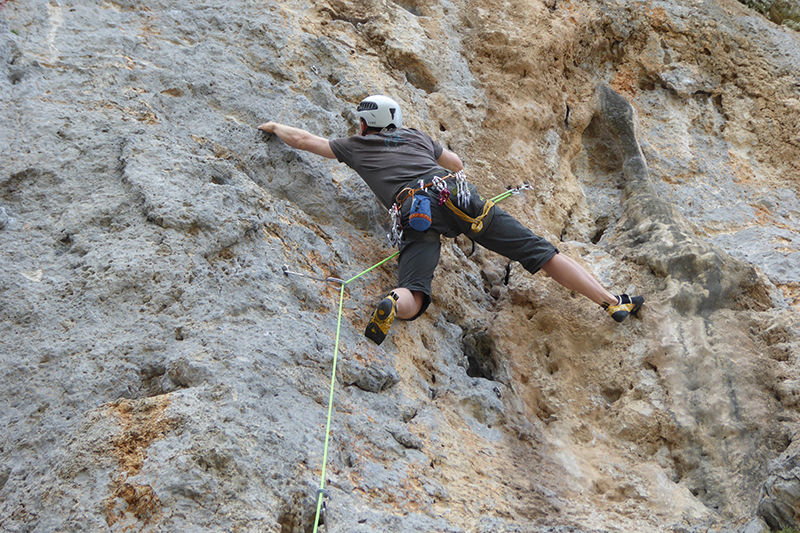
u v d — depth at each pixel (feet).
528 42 27.14
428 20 27.50
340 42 25.13
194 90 21.44
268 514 13.09
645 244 22.43
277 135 20.77
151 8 23.38
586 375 19.99
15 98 19.49
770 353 19.93
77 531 12.46
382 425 16.30
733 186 27.02
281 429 14.62
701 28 30.37
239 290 17.02
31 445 14.01
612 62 29.60
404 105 24.25
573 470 17.84
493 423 18.52
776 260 24.03
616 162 26.55
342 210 20.97
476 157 24.53
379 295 19.30
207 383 14.85
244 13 24.17
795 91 29.53
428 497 15.16
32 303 15.85
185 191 18.29
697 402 18.78
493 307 21.65
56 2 22.29
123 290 16.38
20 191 17.80
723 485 17.60
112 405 14.26
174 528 12.53
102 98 20.16
